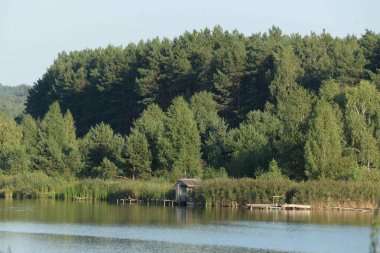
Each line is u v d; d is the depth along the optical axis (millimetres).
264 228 153500
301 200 192250
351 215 178750
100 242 134375
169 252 124188
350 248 128875
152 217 174500
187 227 154875
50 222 163250
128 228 153500
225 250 126312
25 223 161250
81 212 185500
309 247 129625
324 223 162375
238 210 192125
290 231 149000
